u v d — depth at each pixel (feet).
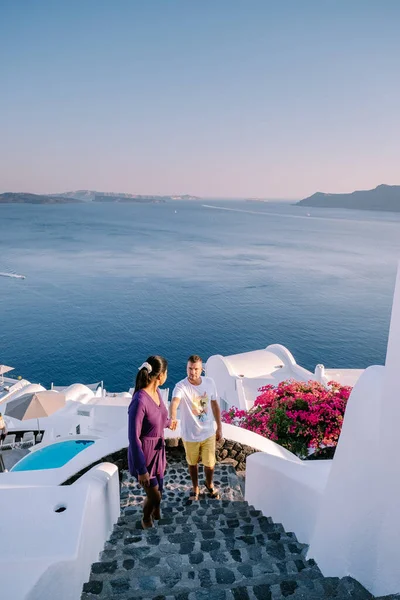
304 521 15.34
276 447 24.86
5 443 69.92
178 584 11.71
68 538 11.03
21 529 11.32
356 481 11.48
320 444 28.04
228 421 34.65
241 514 18.56
